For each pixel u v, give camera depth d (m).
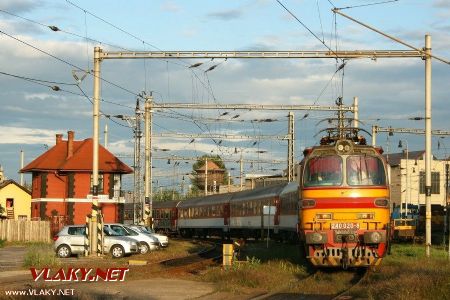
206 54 31.19
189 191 107.62
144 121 48.62
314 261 22.44
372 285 18.25
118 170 62.75
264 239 50.91
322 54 30.58
